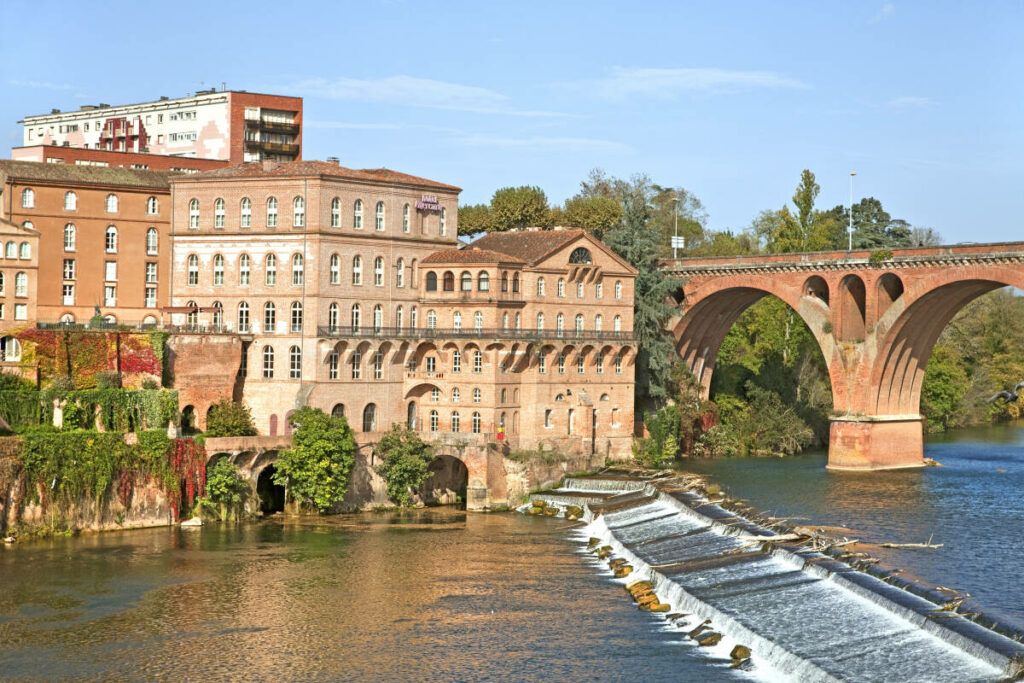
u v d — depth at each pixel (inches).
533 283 5009.8
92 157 6176.2
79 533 3988.7
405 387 4972.9
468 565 3673.7
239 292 4847.4
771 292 5871.1
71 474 3937.0
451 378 4923.7
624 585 3437.5
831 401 6727.4
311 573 3572.8
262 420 4805.6
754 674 2659.9
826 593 2997.0
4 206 4953.3
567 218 6628.9
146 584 3432.6
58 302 5044.3
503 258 4923.7
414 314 5017.2
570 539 4040.4
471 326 4911.4
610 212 6545.3
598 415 5211.6
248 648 2920.8
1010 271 4940.9
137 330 4591.5
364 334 4815.5
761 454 6171.3
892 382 5649.6
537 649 2886.3
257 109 7519.7
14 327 4655.5
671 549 3659.0
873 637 2691.9
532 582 3479.3
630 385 5305.1
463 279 4938.5
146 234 5172.2
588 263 5211.6
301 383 4741.6
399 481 4557.1
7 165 4982.8
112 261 5128.0
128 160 6259.8
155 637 2994.6
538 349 4975.4
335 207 4793.3
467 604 3265.3
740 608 2992.1
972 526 3996.1
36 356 4434.1
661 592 3297.2
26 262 4694.9
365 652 2891.2
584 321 5216.5
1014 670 2391.7
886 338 5452.8
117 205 5128.0
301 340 4744.1
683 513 4072.3
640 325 5679.1
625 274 5334.6
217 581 3476.9
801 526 3789.4
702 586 3198.8
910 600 2822.3
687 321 6205.7
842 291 5620.1
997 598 3014.3
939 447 6510.8
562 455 4849.9
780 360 6875.0
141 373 4539.9
